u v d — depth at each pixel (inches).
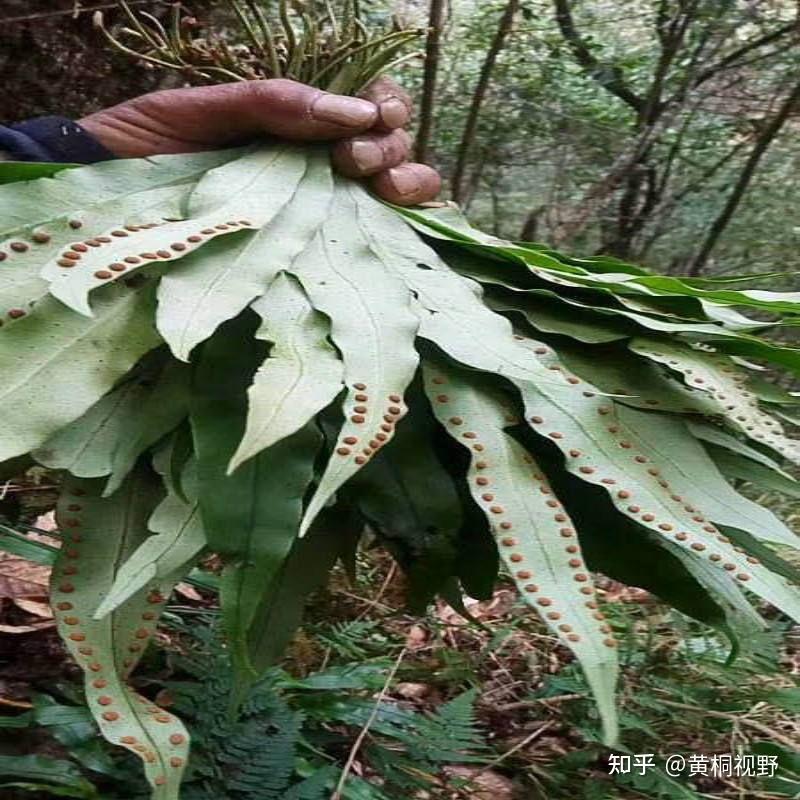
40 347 26.0
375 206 35.4
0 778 31.6
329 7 41.6
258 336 26.6
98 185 32.3
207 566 54.7
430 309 29.8
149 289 28.2
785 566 30.8
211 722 34.4
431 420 30.0
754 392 32.6
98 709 24.1
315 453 26.0
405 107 36.9
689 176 118.4
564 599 24.5
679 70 109.8
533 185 119.3
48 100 79.0
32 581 45.3
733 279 34.8
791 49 107.3
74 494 27.7
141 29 40.4
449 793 37.3
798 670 49.4
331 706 39.3
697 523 27.0
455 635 53.1
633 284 31.9
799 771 38.3
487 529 31.0
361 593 55.5
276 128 36.2
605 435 28.6
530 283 33.3
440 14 88.4
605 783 38.4
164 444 27.8
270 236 31.0
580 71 112.3
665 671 46.9
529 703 43.8
